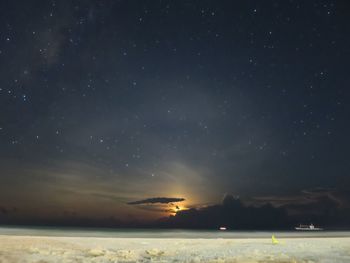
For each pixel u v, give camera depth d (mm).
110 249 25984
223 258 21344
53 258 20297
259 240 37281
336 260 20812
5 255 20453
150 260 20422
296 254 23672
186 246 29016
